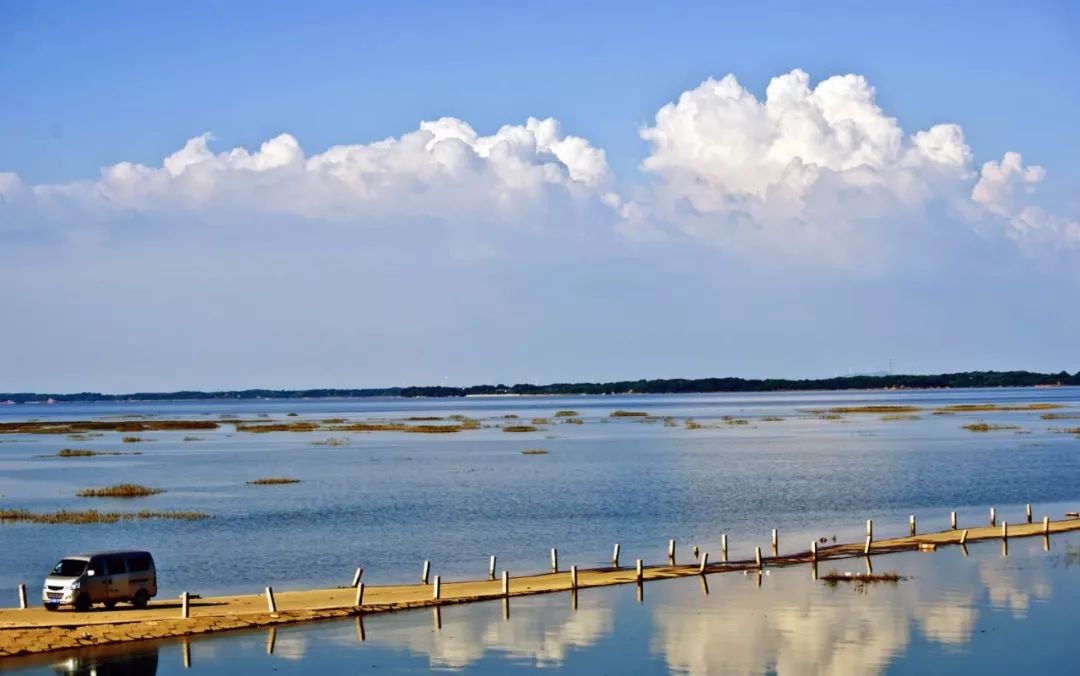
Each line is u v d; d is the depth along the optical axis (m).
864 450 142.75
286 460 135.38
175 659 41.00
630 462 127.19
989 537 69.62
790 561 61.62
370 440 178.00
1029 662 40.62
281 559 63.19
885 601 51.00
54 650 41.66
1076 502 89.25
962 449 142.12
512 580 55.97
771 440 166.00
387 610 49.09
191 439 185.75
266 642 43.59
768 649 42.56
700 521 78.38
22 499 93.69
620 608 49.84
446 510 84.25
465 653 42.12
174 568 60.41
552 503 88.38
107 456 144.62
